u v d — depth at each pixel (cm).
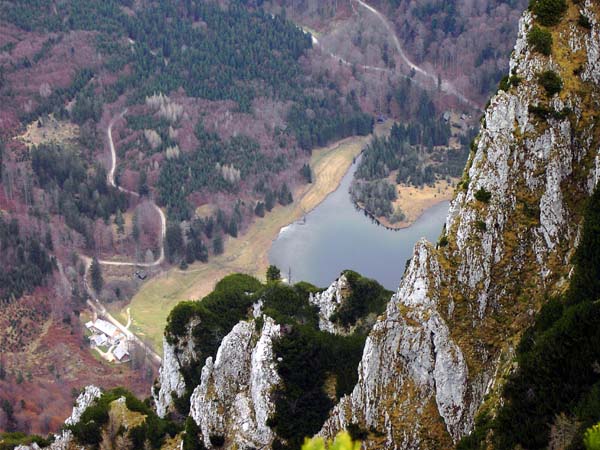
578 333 7419
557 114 8931
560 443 7162
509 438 7488
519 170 9000
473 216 9019
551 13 9262
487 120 9150
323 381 10962
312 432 10675
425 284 8912
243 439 10838
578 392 7294
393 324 8931
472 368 8731
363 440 8994
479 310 8894
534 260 8850
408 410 8819
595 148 8938
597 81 9106
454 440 8638
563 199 8862
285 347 10944
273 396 10806
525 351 8075
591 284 7881
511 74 9212
